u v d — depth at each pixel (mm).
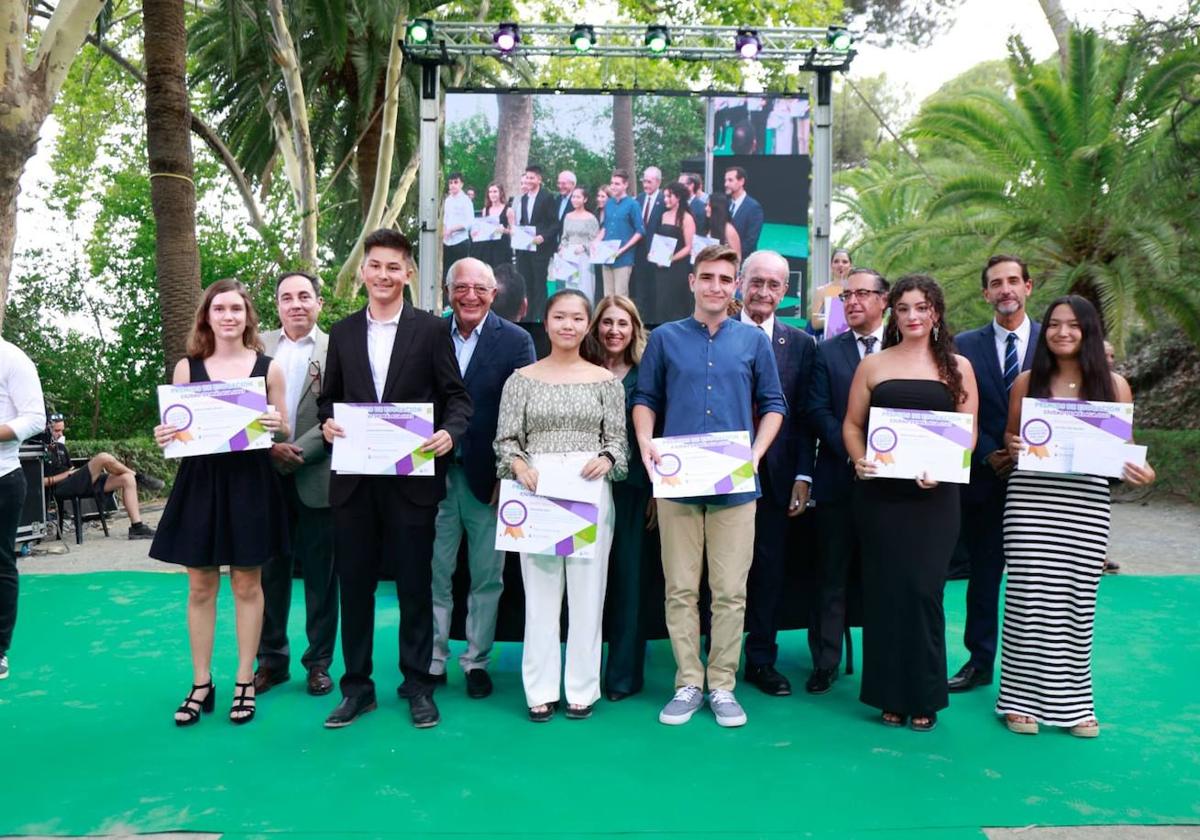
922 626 3488
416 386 3586
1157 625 5117
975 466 4082
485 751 3289
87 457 11414
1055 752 3305
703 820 2744
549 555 3611
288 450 3707
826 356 4090
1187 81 10383
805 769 3133
